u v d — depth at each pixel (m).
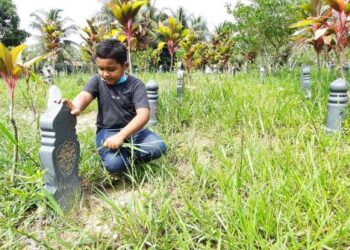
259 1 12.68
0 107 5.13
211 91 5.05
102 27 8.77
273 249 1.55
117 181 2.57
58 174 2.03
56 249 1.78
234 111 3.97
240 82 7.20
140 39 7.51
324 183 2.08
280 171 2.18
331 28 3.45
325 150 2.76
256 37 13.77
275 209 1.85
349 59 9.66
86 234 1.86
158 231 1.85
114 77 2.36
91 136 3.45
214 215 1.93
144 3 4.49
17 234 1.89
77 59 20.80
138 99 2.40
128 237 1.77
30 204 2.09
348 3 3.26
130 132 2.28
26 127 3.71
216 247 1.74
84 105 2.42
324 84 5.43
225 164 2.46
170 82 5.79
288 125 3.45
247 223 1.67
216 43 17.98
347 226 1.66
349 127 3.20
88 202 2.27
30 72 2.50
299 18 5.49
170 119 3.97
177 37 6.48
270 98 4.52
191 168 2.67
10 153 2.79
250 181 2.20
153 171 2.56
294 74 9.65
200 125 3.88
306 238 1.65
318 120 3.60
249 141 2.79
